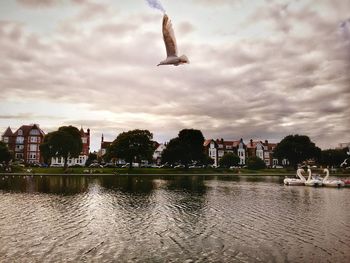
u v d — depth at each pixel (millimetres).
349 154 168125
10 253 16031
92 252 16375
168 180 68562
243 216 26625
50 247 17141
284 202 35594
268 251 16922
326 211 29453
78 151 96375
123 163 141750
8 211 27703
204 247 17531
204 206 31938
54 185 52156
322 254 16438
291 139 125250
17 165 101875
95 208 29875
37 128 133000
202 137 114000
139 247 17391
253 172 107812
